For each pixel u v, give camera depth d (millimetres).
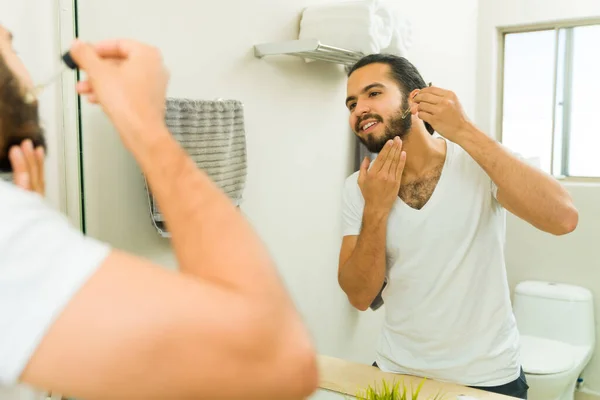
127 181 1006
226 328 312
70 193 876
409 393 1068
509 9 2262
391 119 1191
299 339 341
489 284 1172
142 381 306
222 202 375
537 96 2297
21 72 455
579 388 2115
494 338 1157
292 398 339
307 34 1452
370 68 1211
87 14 904
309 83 1460
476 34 2334
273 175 1356
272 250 1362
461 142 1114
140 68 415
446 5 2055
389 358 1238
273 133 1350
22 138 449
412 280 1204
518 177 1072
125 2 971
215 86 1179
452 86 2143
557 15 2174
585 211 2168
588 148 2203
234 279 337
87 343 302
